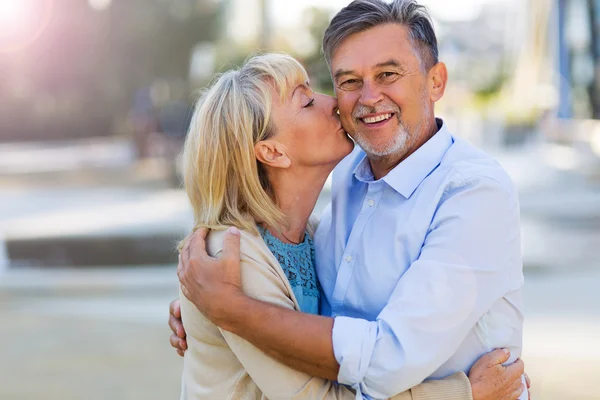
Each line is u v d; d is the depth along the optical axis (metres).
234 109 2.06
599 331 4.77
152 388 4.25
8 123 27.95
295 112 2.12
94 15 24.66
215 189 2.05
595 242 7.34
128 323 5.61
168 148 16.38
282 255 2.14
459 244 1.90
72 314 5.93
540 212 8.88
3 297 6.54
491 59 24.80
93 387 4.25
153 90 25.22
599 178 10.87
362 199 2.25
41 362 4.75
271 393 1.91
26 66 25.75
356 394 1.89
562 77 13.12
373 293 2.07
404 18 2.11
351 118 2.14
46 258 8.06
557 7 12.95
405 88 2.11
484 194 1.94
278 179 2.18
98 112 27.61
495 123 15.67
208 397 2.04
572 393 3.77
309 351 1.83
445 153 2.12
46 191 14.34
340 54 2.13
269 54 2.18
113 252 8.27
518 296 2.03
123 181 15.55
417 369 1.81
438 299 1.84
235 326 1.88
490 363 1.94
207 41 24.42
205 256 1.93
